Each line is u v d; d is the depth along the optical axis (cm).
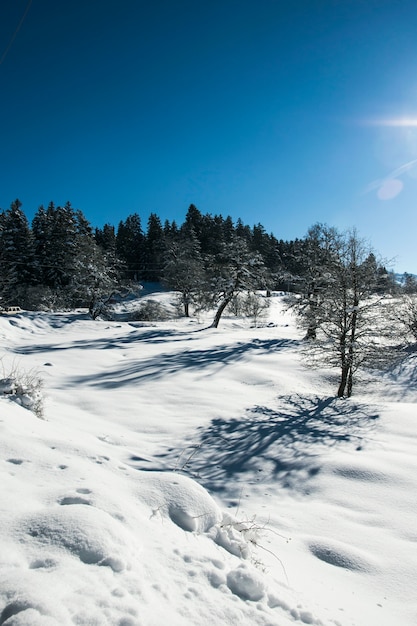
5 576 208
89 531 261
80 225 6231
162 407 1279
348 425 1145
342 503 667
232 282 3947
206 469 812
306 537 529
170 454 876
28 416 679
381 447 941
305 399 1466
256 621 243
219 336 3275
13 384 829
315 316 1695
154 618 209
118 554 251
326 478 772
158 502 383
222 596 258
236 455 897
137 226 7969
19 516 274
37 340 3027
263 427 1113
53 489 340
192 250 6862
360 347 1569
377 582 433
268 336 3297
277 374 1858
